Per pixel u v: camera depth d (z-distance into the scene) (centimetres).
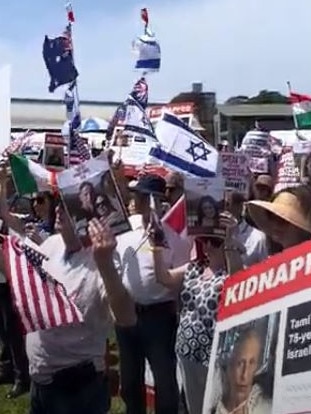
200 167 644
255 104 2473
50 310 467
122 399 689
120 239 607
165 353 608
